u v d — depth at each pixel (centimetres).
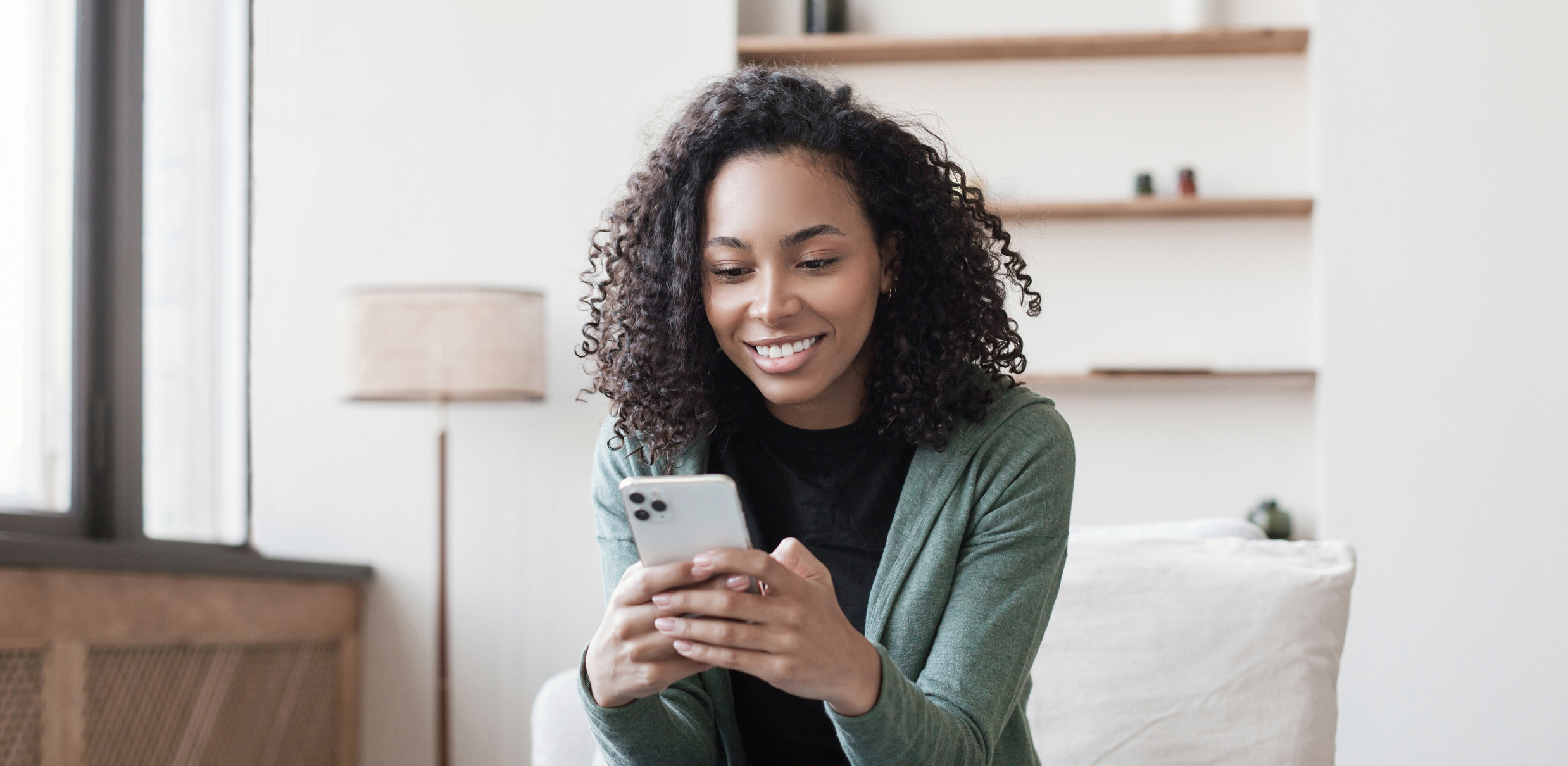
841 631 90
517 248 325
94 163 269
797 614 88
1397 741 286
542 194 325
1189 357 298
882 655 93
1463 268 292
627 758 105
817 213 104
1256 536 181
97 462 266
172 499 294
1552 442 287
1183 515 308
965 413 116
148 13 287
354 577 312
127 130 275
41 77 255
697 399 117
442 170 328
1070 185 315
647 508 88
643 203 116
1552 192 290
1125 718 155
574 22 326
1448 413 291
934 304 114
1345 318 295
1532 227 291
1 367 241
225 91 322
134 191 276
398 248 327
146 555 234
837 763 116
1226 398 309
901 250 114
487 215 326
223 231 319
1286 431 307
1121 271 313
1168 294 312
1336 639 158
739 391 120
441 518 298
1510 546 287
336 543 324
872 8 324
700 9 322
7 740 202
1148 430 310
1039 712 158
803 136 106
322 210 329
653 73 323
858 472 119
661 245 114
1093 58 316
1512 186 292
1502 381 289
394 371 284
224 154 320
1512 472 288
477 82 329
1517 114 292
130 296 274
